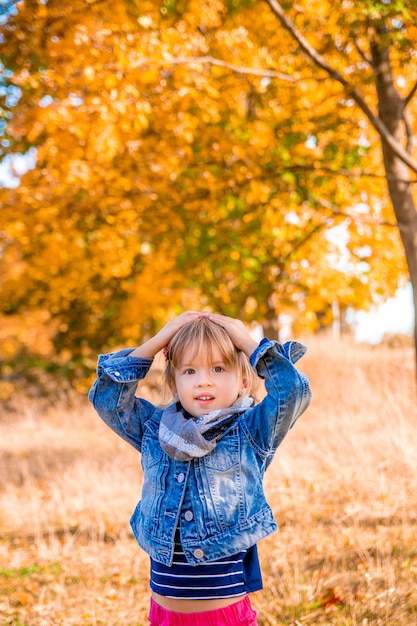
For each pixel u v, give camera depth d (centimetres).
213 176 779
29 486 754
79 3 591
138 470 822
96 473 783
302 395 241
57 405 1352
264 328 1173
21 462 905
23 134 671
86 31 589
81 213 817
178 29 666
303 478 681
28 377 1656
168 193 785
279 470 723
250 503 239
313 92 717
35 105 628
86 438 1066
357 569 437
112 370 255
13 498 708
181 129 705
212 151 762
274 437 245
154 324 1334
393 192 723
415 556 445
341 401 1058
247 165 761
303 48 614
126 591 447
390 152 714
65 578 475
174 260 964
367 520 536
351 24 561
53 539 560
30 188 805
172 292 1082
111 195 798
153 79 624
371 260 945
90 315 1511
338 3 545
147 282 1040
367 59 647
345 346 1346
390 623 350
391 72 679
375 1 536
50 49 589
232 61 687
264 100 723
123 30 603
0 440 1084
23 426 1200
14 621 392
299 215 914
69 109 612
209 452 241
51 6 587
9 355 1712
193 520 235
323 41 620
